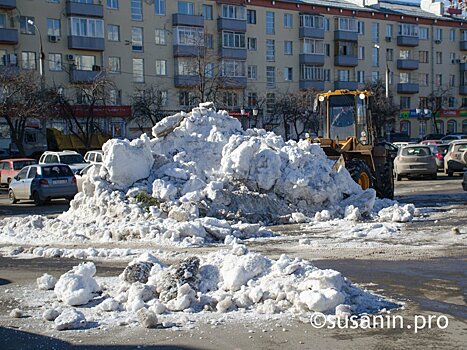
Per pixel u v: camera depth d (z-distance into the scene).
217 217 14.34
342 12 65.75
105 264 10.29
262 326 6.43
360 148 18.70
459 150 31.19
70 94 49.88
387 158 19.77
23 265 10.43
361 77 67.81
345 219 14.79
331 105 19.14
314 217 15.01
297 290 7.15
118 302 7.34
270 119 57.91
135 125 52.03
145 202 14.41
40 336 6.34
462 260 9.73
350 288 7.36
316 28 63.03
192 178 15.07
